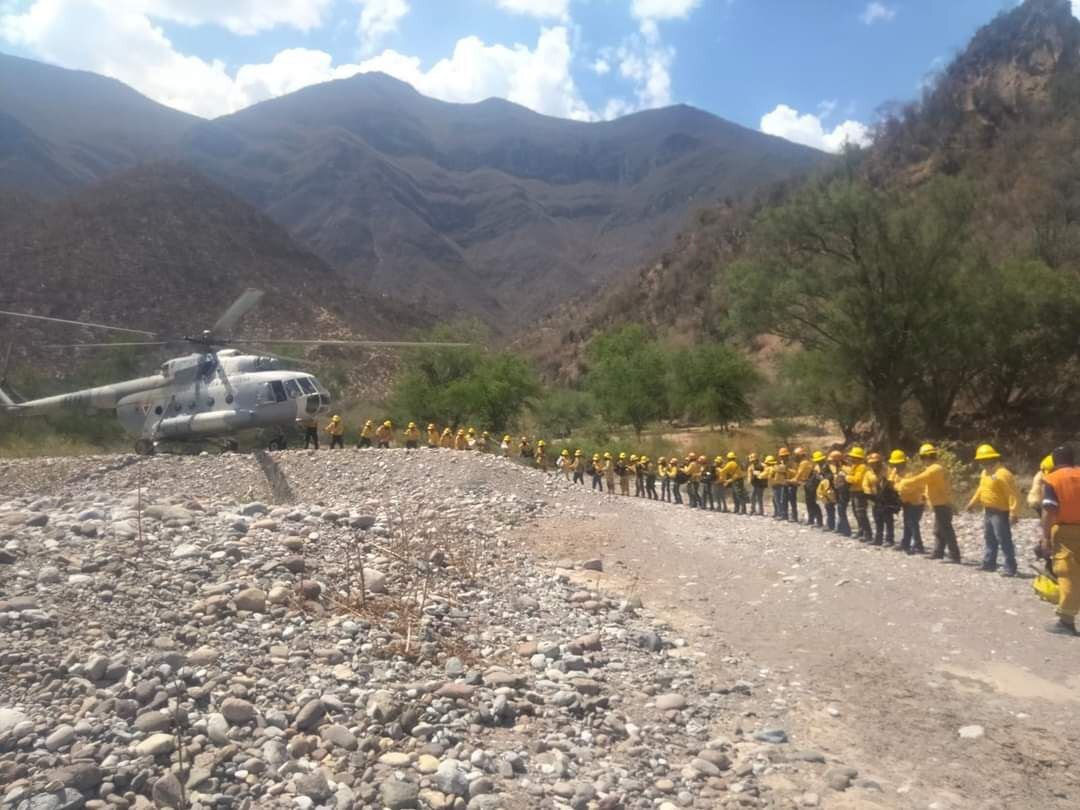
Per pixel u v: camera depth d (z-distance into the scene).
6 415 36.94
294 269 116.00
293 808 4.01
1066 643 7.67
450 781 4.36
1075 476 8.00
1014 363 34.09
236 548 7.27
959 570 11.12
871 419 37.38
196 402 23.66
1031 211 51.12
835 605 9.00
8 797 3.81
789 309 34.59
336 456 19.67
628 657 6.93
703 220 111.75
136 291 88.25
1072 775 5.08
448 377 53.03
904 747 5.46
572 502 16.61
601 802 4.45
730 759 5.18
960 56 96.12
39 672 4.87
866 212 31.73
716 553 12.09
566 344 116.75
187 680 5.03
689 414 53.47
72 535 7.21
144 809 3.87
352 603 6.70
